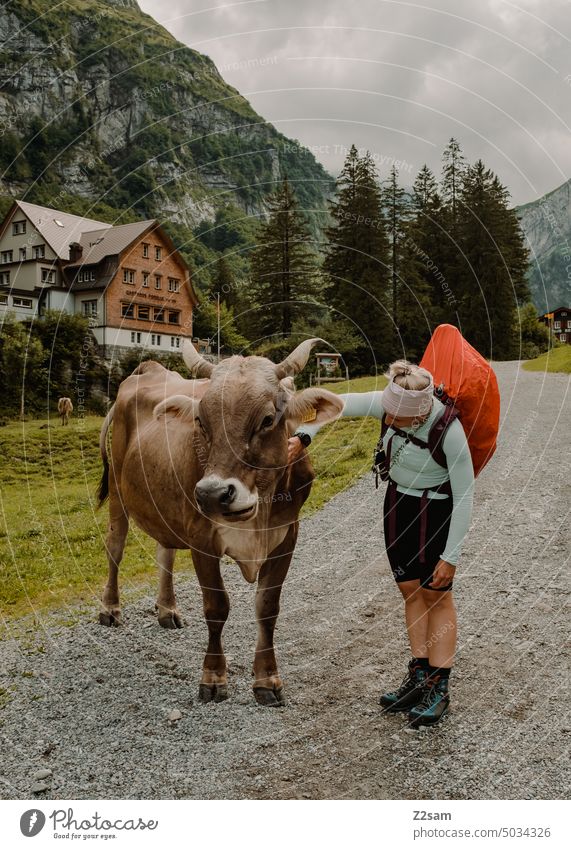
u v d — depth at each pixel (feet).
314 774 11.44
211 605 14.06
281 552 14.21
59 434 69.97
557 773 11.28
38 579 24.68
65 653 17.11
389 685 14.75
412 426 12.66
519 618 17.80
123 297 109.29
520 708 13.38
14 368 92.12
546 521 26.68
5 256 131.03
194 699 14.29
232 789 11.10
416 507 13.17
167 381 18.88
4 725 13.38
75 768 11.78
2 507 41.63
